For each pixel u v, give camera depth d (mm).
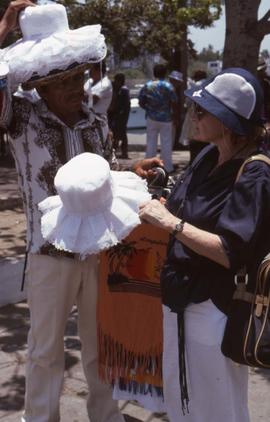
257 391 3998
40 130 3002
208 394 2555
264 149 2467
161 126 11297
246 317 2369
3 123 2971
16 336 4738
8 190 9031
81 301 3246
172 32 16297
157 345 3055
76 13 15438
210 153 2596
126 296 3088
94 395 3369
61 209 2715
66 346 4578
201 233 2377
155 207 2461
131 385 3174
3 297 5301
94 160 2689
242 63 6516
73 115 3121
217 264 2459
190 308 2518
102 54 2945
